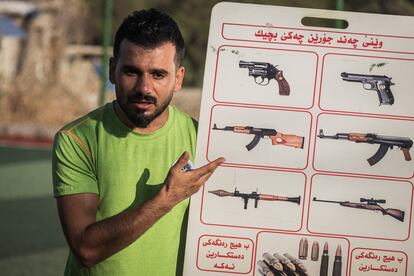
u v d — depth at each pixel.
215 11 2.84
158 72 2.64
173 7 16.23
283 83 2.82
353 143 2.79
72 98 13.91
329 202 2.79
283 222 2.79
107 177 2.78
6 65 15.95
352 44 2.83
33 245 6.75
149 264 2.78
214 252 2.80
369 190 2.78
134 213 2.62
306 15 2.83
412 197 2.77
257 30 2.84
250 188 2.80
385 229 2.77
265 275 2.79
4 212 7.96
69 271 2.90
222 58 2.83
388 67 2.81
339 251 2.78
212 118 2.81
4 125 13.24
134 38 2.62
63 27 14.90
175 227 2.82
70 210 2.75
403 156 2.78
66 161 2.78
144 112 2.66
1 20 15.50
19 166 10.62
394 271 2.77
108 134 2.80
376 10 12.34
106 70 9.74
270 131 2.81
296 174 2.80
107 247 2.65
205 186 2.80
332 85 2.81
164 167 2.81
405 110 2.80
